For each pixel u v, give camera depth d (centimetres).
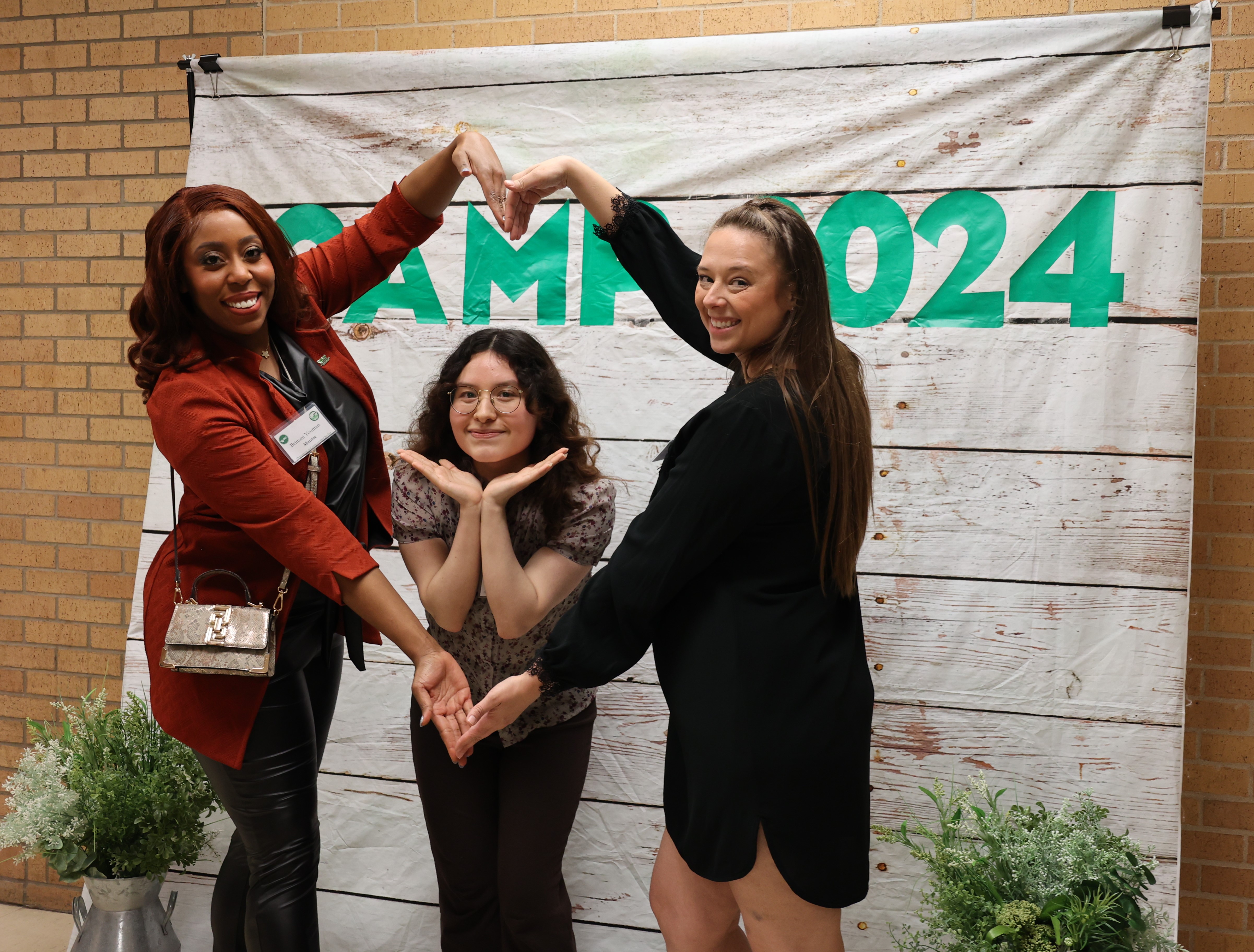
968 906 177
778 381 140
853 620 151
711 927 158
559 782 183
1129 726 213
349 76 251
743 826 137
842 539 142
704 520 136
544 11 261
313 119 253
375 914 248
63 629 295
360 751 250
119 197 289
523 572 171
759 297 143
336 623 183
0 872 295
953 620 222
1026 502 218
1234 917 233
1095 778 215
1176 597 210
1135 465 212
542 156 242
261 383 161
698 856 141
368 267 197
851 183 226
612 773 238
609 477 219
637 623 139
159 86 285
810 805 138
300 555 152
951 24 220
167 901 256
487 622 177
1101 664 214
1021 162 217
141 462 290
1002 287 218
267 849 171
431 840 190
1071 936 167
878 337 225
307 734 177
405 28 269
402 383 250
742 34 240
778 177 230
